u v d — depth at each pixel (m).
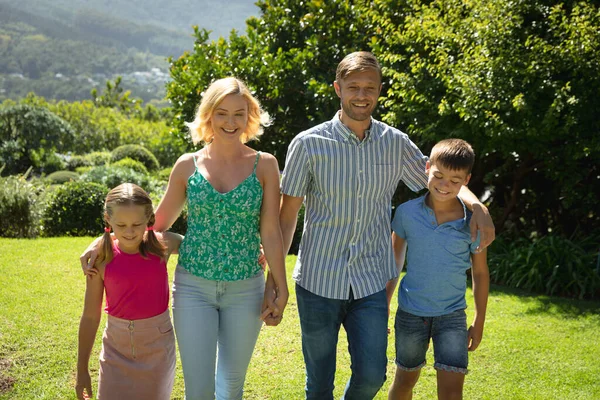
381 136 2.91
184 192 2.98
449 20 7.55
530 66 6.55
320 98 8.26
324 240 2.86
